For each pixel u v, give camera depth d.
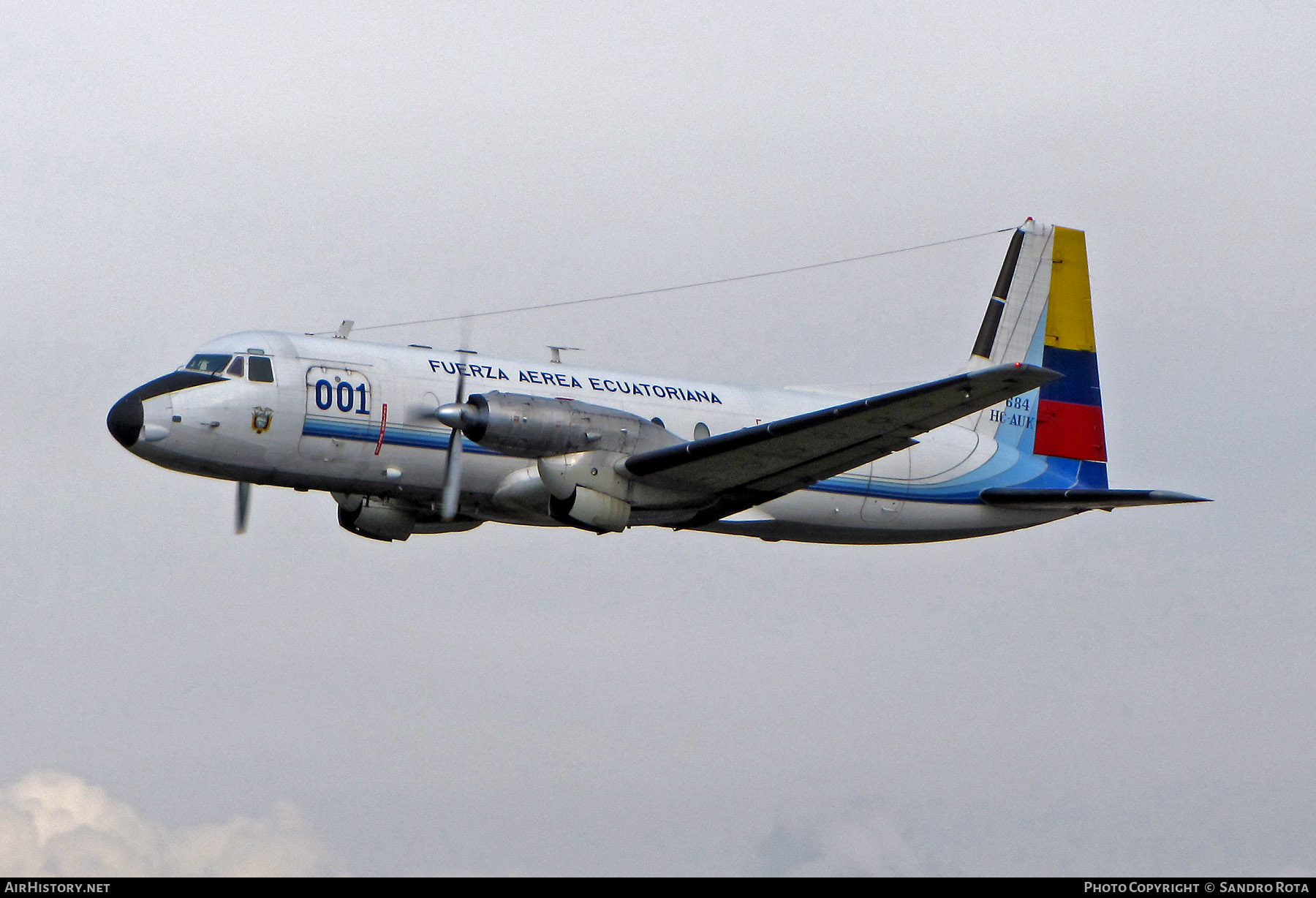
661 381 69.88
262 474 60.19
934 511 76.44
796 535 73.31
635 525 67.69
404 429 61.69
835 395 76.81
